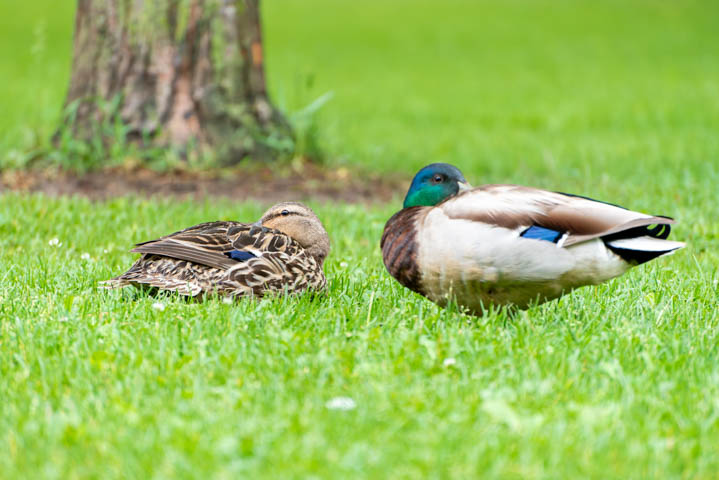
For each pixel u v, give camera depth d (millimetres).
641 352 8742
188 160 20516
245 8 21000
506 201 9078
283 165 21641
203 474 6387
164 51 20391
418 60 55062
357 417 7195
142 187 19297
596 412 7285
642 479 6445
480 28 71875
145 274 10664
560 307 10461
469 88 44281
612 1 89062
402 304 10352
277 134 21656
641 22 74188
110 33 20484
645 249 8820
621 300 10727
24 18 67688
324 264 12906
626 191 18578
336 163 22891
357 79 46812
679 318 10062
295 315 9719
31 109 30859
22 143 22109
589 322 9734
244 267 10594
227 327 9305
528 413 7379
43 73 41781
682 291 11250
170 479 6320
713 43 60875
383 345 8758
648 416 7352
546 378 8086
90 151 20359
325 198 19609
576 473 6484
